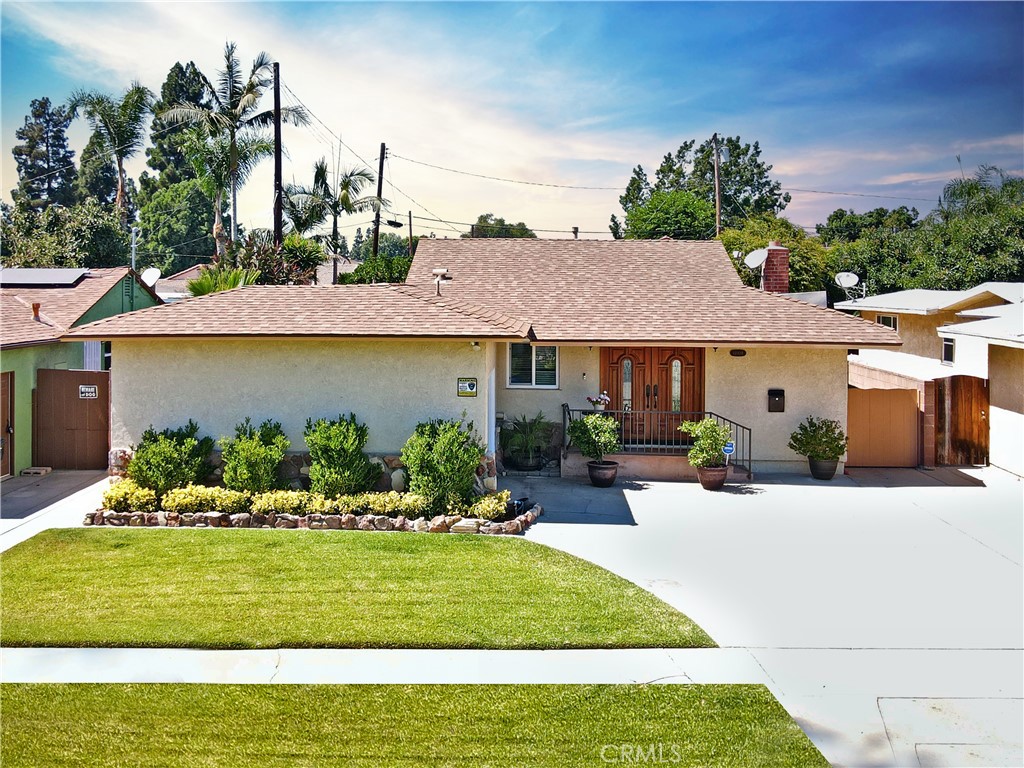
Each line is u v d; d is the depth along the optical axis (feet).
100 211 132.36
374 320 45.29
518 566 34.83
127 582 32.04
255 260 81.46
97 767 19.52
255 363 45.65
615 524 42.39
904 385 66.18
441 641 27.04
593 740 21.22
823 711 23.03
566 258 68.69
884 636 28.30
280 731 21.38
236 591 31.22
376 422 45.57
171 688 23.66
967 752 20.97
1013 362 55.72
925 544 39.22
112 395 45.85
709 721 22.33
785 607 30.89
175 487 43.04
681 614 29.86
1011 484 52.95
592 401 55.26
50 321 58.03
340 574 33.37
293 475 45.34
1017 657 26.66
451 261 68.33
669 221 147.74
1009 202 129.39
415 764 19.90
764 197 224.94
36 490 48.06
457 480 41.88
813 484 52.80
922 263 117.60
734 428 56.59
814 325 55.06
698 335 53.57
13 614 28.66
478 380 45.16
